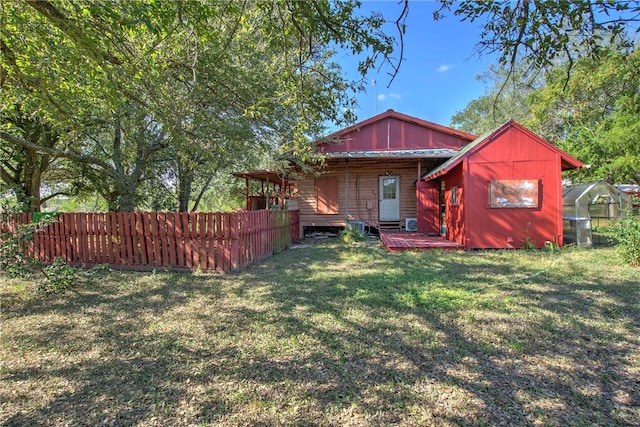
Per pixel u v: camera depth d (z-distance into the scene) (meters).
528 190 8.88
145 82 5.07
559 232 8.84
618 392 2.42
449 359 2.92
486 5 2.86
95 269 6.50
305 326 3.69
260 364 2.88
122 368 2.87
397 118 14.52
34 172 10.40
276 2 3.09
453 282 5.45
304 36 3.45
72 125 6.21
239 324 3.80
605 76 12.03
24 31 3.90
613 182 14.77
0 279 6.24
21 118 9.29
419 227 12.16
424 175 12.64
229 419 2.19
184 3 3.32
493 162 8.99
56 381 2.68
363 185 14.02
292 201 14.27
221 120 6.80
